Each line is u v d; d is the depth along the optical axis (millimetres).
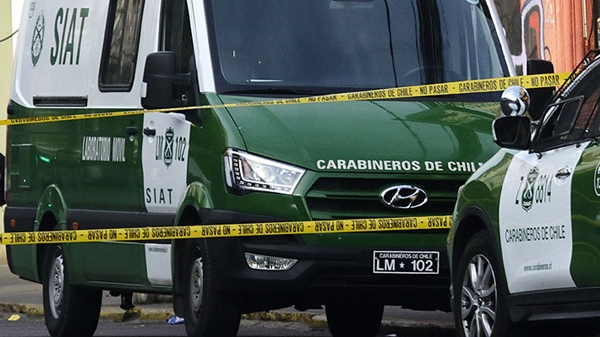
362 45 24547
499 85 23859
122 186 26375
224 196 22719
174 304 24750
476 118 23328
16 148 30781
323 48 24391
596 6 36906
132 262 26203
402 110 23469
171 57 24016
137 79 26094
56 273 29359
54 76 29344
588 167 17078
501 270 19031
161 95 23938
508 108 18875
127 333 30109
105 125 27000
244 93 23703
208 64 23953
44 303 29875
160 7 25672
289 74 24031
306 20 24625
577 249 17188
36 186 29734
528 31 38625
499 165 19656
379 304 23375
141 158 25672
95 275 27578
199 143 23594
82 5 28812
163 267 25125
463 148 22609
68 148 28391
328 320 28828
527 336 19000
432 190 22406
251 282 22500
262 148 22562
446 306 23141
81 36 28562
